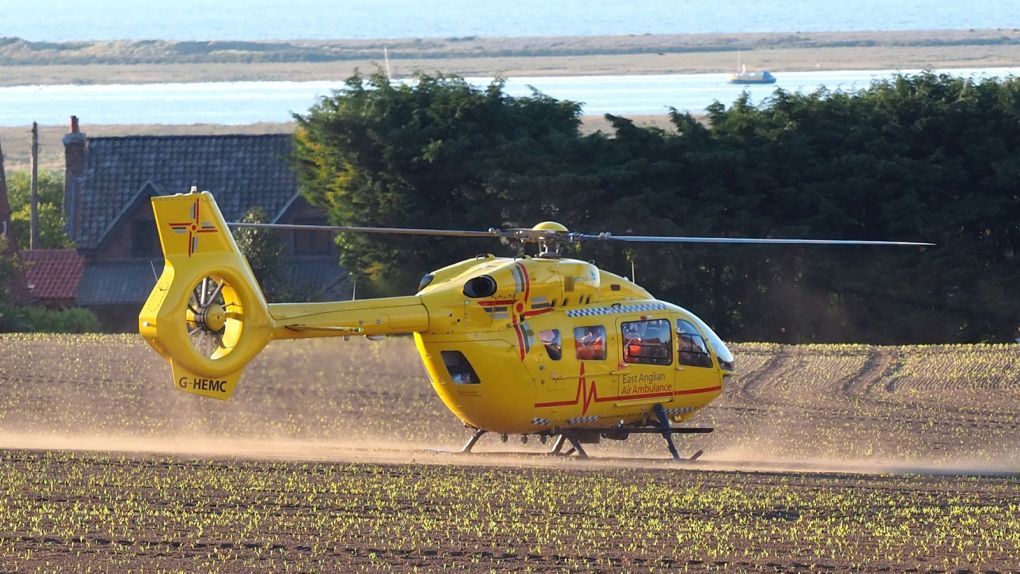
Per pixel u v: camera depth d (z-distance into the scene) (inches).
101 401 3848.4
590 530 2246.6
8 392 3934.5
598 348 3080.7
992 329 7096.5
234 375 2691.9
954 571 2058.3
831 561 2098.9
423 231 2869.1
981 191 7219.5
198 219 2659.9
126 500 2374.5
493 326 2974.9
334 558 2042.3
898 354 4940.9
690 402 3245.6
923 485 2773.1
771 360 4798.2
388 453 3100.4
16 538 2100.1
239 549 2078.0
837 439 3575.3
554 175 7190.0
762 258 7204.7
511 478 2677.2
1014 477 2994.6
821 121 7337.6
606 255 7194.9
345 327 2815.0
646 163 7249.0
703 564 2063.2
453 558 2059.5
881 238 7258.9
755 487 2667.3
